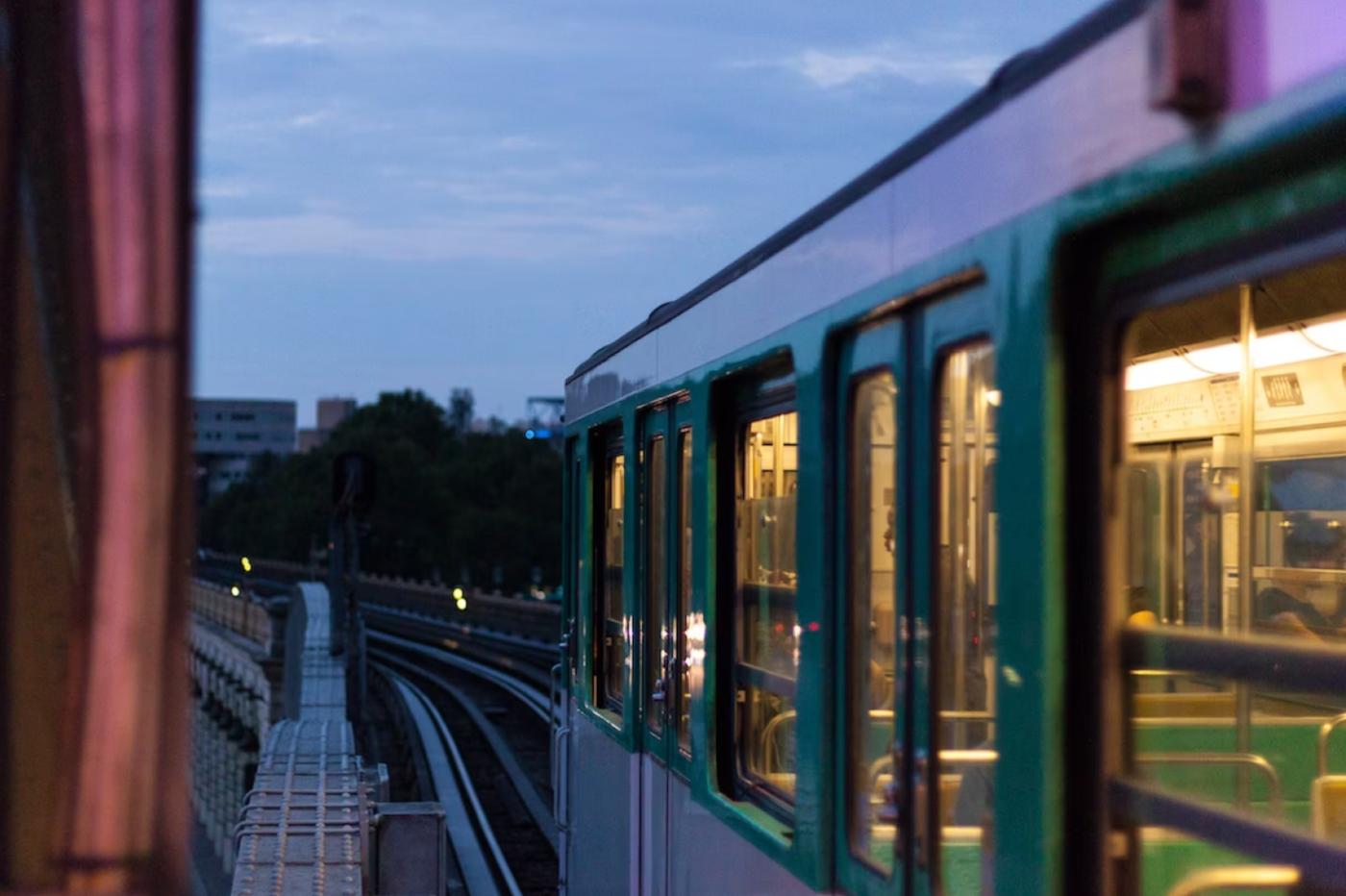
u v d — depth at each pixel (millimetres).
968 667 3084
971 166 3021
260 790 8516
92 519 1426
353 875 6465
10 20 1491
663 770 6227
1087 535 2582
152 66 1445
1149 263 2410
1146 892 2492
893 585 3578
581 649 8453
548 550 96562
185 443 1444
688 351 5777
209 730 46312
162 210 1444
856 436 3936
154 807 1421
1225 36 2082
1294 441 3879
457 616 60125
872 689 3744
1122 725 2539
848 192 3891
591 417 8078
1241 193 2150
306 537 111125
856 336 3898
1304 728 3750
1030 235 2709
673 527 6137
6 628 1534
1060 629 2609
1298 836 2055
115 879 1407
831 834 3975
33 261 1518
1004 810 2775
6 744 1528
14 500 1526
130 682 1418
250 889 6191
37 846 1516
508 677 36562
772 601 4773
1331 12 1860
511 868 14516
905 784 3412
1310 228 1995
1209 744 3486
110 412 1430
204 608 52281
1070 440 2631
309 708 21859
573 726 8719
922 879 3281
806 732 4164
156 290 1439
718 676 5336
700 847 5453
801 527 4262
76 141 1438
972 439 3105
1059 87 2598
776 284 4590
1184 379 3814
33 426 1536
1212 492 3930
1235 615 3969
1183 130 2178
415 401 129250
